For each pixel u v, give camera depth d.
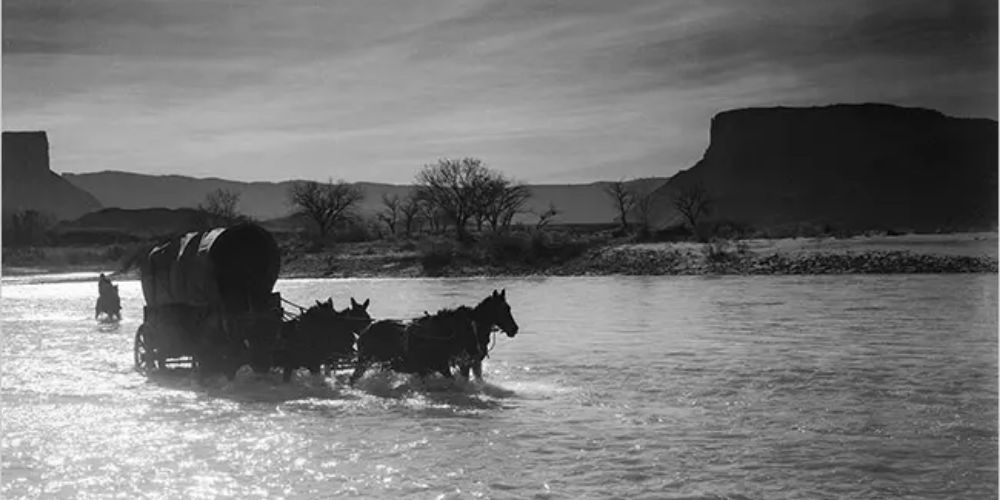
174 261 23.12
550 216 168.88
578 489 12.47
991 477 12.80
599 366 23.83
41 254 130.12
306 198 170.75
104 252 131.75
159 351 23.05
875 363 23.98
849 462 13.63
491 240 101.81
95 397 19.62
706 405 18.11
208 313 22.11
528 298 56.25
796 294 55.00
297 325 21.05
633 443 14.91
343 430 16.05
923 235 107.12
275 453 14.49
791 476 12.97
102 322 43.19
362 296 63.06
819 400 18.58
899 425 16.03
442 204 163.50
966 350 26.61
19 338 34.41
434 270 100.00
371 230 165.88
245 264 22.36
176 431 16.11
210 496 12.28
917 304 45.88
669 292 59.69
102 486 12.80
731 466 13.50
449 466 13.63
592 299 54.06
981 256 79.81
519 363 24.50
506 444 14.93
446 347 20.03
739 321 37.56
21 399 19.47
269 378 21.59
